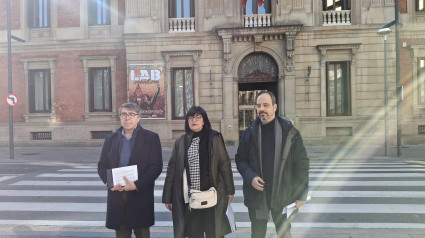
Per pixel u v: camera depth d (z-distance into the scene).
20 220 4.95
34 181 8.04
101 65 17.67
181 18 16.81
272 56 16.19
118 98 17.55
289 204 2.98
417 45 15.88
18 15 18.12
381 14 15.73
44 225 4.71
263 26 15.70
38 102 18.50
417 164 10.21
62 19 17.86
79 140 17.59
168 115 16.73
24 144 17.78
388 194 6.28
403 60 16.08
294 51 15.95
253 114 18.47
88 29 17.70
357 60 15.91
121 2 17.52
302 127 16.08
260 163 3.06
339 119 15.91
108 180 2.96
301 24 15.45
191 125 3.06
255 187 2.93
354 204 5.61
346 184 7.24
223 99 16.42
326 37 15.92
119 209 3.05
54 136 17.77
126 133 3.23
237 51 16.31
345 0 16.33
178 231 2.98
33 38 18.11
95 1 17.84
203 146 3.06
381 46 15.78
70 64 17.80
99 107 18.09
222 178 3.13
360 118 15.83
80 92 17.77
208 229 2.99
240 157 3.26
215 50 16.48
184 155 3.06
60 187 7.32
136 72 16.75
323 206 5.51
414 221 4.67
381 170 9.09
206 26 16.50
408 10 16.02
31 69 18.19
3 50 18.28
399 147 12.09
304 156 3.05
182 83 17.08
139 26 16.77
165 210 5.46
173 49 16.62
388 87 15.91
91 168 10.23
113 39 17.44
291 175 3.05
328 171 9.02
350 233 4.20
